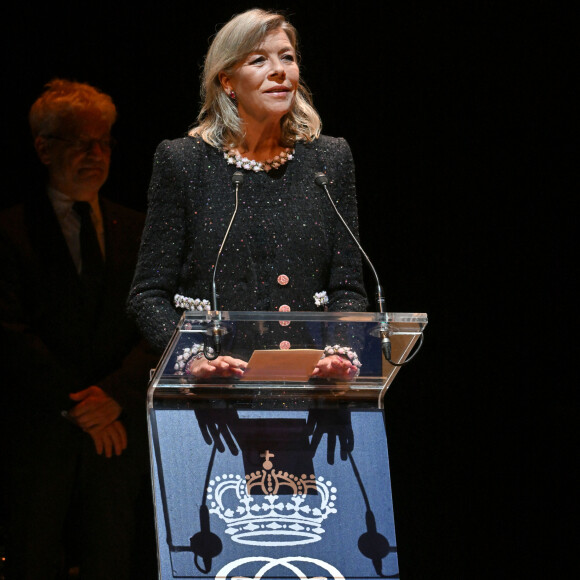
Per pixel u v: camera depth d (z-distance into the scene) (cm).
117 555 1132
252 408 716
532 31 1382
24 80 1203
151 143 1244
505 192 1393
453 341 1387
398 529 1352
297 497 685
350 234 773
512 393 1388
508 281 1395
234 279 769
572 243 1391
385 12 1377
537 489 1373
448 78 1387
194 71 1272
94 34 1248
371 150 1378
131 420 1157
